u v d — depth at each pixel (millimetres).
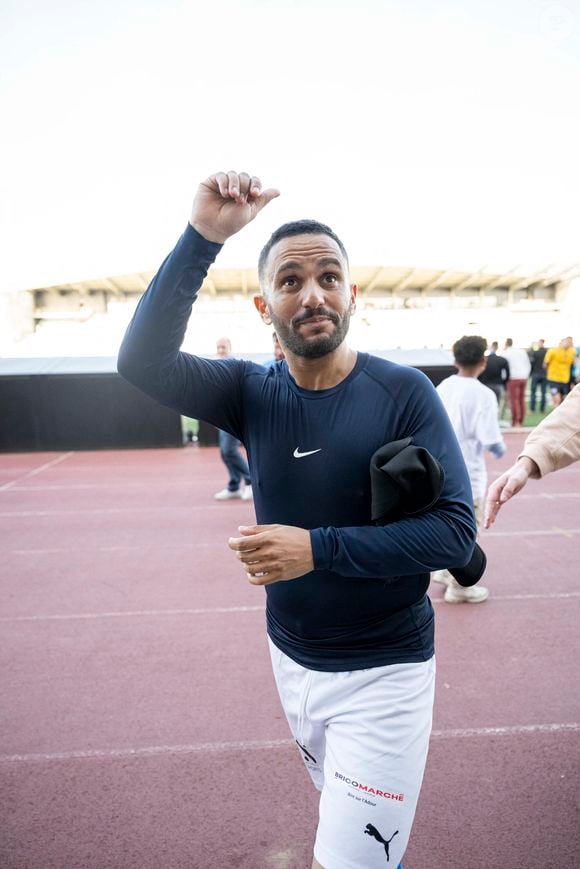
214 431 11547
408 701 1228
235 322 42500
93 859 1940
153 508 6738
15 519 6434
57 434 11492
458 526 1091
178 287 1136
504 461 9008
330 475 1181
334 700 1264
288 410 1232
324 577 1210
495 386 11539
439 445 1146
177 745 2494
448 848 1946
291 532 1057
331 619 1238
